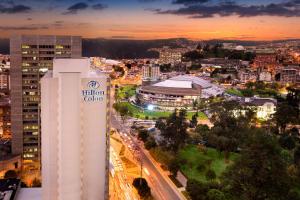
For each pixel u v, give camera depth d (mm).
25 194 191875
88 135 174875
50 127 165125
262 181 196375
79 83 163375
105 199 187125
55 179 168375
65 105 162375
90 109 173375
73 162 166625
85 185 177875
